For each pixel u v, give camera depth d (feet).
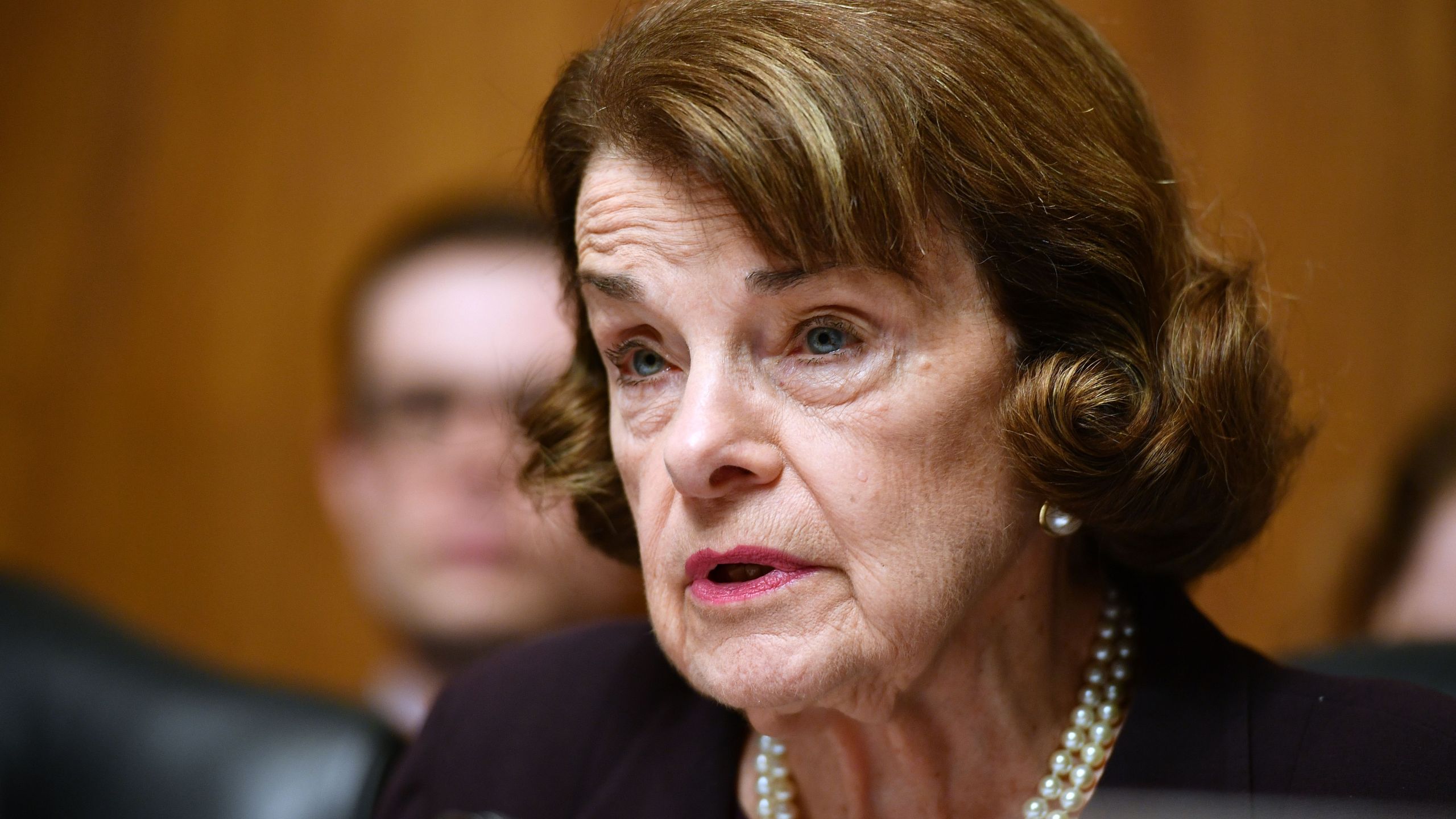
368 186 25.68
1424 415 21.97
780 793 10.32
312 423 25.64
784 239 8.07
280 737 12.63
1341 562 18.07
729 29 8.36
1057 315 8.73
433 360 18.49
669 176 8.38
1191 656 9.66
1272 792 8.98
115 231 26.09
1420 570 17.10
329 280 25.70
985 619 9.27
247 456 25.82
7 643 13.32
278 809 12.21
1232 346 9.05
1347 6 22.72
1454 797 8.52
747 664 8.56
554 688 11.92
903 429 8.37
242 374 25.90
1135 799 9.24
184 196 26.04
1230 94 22.76
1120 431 8.66
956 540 8.54
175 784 12.51
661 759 10.94
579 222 9.08
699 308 8.44
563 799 11.32
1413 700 9.11
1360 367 22.18
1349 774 8.83
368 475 19.42
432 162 25.50
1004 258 8.48
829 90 8.05
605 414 10.65
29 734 12.90
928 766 9.64
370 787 12.37
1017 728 9.60
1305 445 10.36
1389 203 22.50
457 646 18.60
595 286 8.87
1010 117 8.51
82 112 26.25
